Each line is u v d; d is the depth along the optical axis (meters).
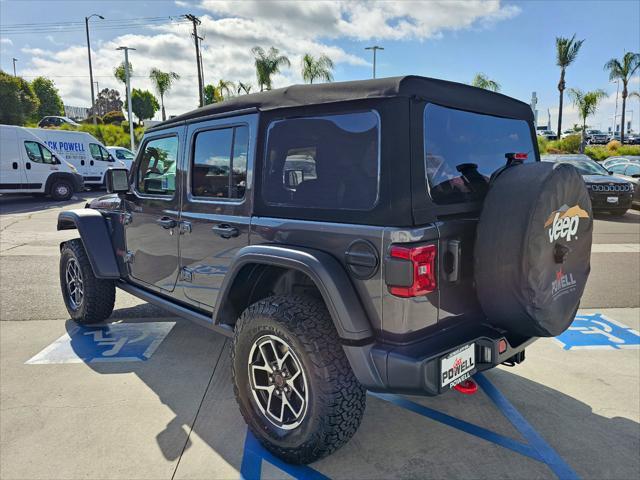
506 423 3.00
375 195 2.26
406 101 2.22
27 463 2.61
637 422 3.01
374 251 2.22
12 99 35.12
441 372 2.20
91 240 4.31
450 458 2.66
